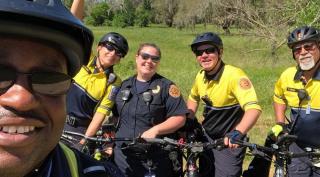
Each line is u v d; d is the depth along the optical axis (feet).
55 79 3.52
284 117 15.56
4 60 3.29
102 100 13.32
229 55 75.15
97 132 13.26
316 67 13.76
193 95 15.31
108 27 197.26
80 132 13.53
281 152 12.03
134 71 64.49
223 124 14.16
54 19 3.18
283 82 14.76
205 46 13.70
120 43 13.32
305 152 12.21
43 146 3.60
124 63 67.72
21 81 3.33
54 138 3.71
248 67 66.03
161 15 197.06
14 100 3.28
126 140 12.10
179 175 13.33
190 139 13.78
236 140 11.76
